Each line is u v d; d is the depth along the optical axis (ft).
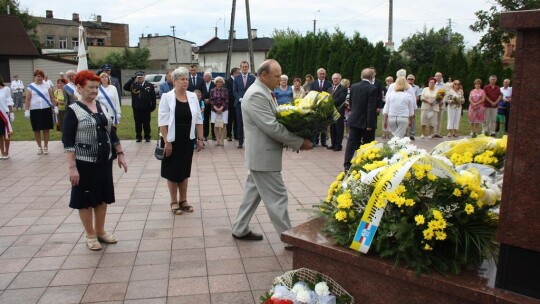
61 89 38.45
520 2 78.69
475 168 9.87
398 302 8.25
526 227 6.76
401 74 31.37
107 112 14.51
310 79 40.73
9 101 29.60
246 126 14.11
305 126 13.46
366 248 8.38
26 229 16.39
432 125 42.01
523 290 6.95
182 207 18.60
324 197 20.94
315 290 8.65
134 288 11.96
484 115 42.86
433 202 8.29
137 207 19.08
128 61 158.10
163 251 14.40
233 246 14.82
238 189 22.21
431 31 121.39
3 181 23.75
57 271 12.96
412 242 7.96
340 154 32.86
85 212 14.19
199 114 18.45
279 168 14.16
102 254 14.16
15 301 11.30
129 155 31.65
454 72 82.23
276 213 14.29
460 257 7.98
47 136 32.19
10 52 101.09
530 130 6.57
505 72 75.97
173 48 205.16
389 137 40.91
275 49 111.45
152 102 37.01
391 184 8.32
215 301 11.31
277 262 13.57
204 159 30.30
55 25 188.55
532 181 6.64
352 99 26.68
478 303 7.22
